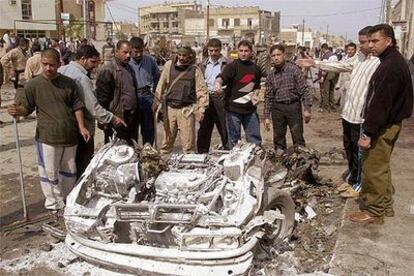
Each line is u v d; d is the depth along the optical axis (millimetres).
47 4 43938
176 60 6648
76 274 4137
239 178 4375
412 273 4121
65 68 5449
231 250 3729
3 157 8117
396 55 4688
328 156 8062
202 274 3660
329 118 12078
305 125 11172
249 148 4797
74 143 5273
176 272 3697
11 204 5914
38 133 5121
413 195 6047
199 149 7594
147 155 4695
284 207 4660
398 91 4723
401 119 4855
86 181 4445
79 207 4180
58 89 5039
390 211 5301
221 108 7281
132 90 6328
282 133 6758
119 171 4449
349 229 5004
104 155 4676
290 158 6090
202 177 4492
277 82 6559
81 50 5516
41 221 5348
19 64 13672
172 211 3990
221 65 7578
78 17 43719
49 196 5285
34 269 4262
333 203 5793
